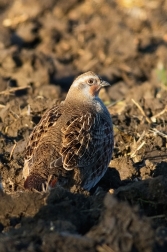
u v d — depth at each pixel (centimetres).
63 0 2781
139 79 2195
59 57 2303
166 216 1057
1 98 1712
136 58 2302
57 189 1035
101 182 1246
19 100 1706
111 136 1243
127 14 2734
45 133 1155
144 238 864
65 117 1187
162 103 1625
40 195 1027
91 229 925
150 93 1792
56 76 2122
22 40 2423
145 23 2614
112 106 1727
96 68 2247
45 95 1888
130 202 1064
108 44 2400
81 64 2277
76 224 976
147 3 2795
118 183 1232
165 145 1408
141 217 878
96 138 1184
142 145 1360
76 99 1255
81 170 1145
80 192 1101
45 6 2745
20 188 1182
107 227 876
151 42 2464
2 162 1312
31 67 2062
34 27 2488
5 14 2788
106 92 1902
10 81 1997
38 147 1134
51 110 1223
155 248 874
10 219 1009
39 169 1094
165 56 2292
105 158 1215
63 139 1141
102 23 2564
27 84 1952
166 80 2028
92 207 1019
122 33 2448
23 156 1289
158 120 1546
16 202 1023
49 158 1111
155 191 1061
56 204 989
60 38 2477
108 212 884
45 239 873
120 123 1527
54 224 924
